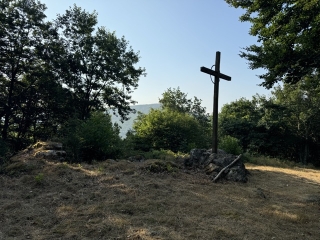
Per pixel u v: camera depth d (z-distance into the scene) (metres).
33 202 5.24
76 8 23.23
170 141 21.55
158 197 5.77
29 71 21.14
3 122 21.58
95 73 23.72
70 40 23.28
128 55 25.34
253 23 7.87
